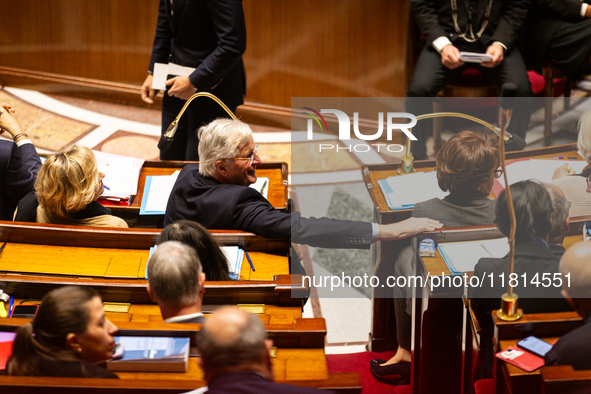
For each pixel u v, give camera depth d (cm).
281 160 1844
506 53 1486
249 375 522
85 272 891
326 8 1862
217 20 1235
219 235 916
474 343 814
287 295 831
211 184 964
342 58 1897
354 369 1060
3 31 2233
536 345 699
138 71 2175
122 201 1128
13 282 823
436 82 1502
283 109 2025
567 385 609
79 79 2228
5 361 662
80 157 961
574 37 1491
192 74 1276
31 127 2016
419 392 948
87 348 626
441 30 1522
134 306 835
